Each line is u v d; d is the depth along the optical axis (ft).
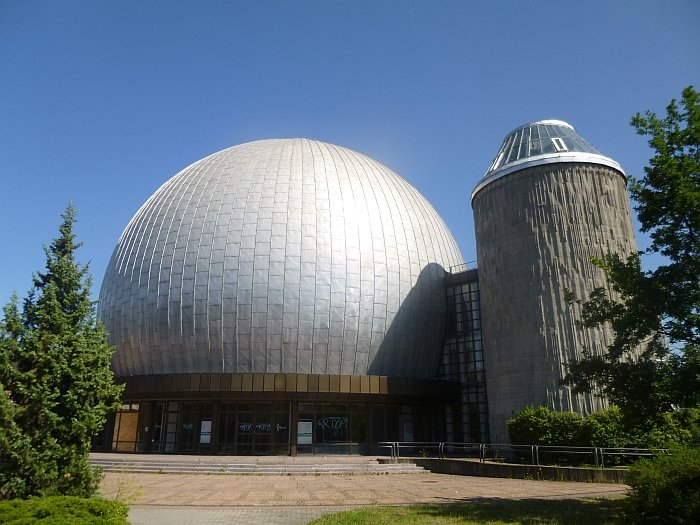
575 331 83.71
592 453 71.97
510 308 90.84
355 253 107.14
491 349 94.17
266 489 62.90
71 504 30.96
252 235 104.42
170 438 103.55
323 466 82.23
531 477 70.64
